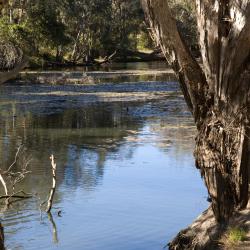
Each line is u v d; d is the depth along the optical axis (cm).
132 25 8112
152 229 1105
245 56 910
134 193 1366
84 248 1002
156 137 2134
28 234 1075
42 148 1952
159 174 1562
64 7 7238
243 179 940
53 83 4431
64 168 1642
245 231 899
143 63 7406
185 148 1909
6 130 2333
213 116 950
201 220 988
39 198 1323
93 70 5947
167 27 928
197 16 949
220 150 945
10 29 5741
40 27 6125
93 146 1988
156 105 3152
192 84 955
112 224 1134
